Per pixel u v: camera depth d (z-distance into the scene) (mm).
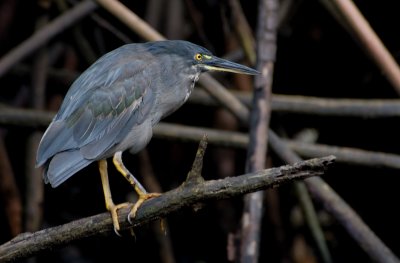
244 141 11141
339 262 12734
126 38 12266
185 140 11359
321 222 12789
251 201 8797
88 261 13281
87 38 13164
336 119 11469
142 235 12961
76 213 13305
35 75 12367
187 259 13141
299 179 6023
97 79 8188
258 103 9383
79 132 7898
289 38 12734
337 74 12688
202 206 6438
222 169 12586
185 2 12625
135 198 13016
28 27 13305
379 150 12219
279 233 12570
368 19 12359
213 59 8695
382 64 9336
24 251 6898
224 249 12867
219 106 11648
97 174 13117
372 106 10703
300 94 13102
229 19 11891
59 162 7648
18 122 11695
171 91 8492
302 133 12586
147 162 12633
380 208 12570
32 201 11984
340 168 11758
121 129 8117
